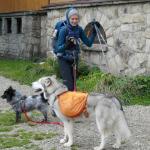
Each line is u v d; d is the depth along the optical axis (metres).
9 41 23.64
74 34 9.27
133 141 8.03
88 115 7.57
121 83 12.11
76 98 7.58
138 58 13.40
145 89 11.99
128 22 13.73
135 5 13.44
